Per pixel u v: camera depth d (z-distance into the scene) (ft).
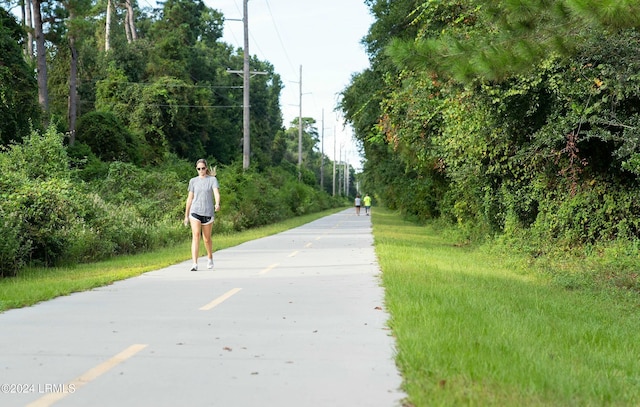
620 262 41.75
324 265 45.29
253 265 45.42
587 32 31.89
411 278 36.09
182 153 195.31
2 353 19.13
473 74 31.24
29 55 167.73
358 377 16.75
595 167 46.73
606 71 37.04
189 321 24.26
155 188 86.33
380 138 79.71
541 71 40.98
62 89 171.63
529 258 50.03
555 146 45.83
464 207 74.28
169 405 14.49
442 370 16.63
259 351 19.52
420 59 31.60
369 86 102.68
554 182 49.78
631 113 40.88
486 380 15.89
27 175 61.46
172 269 42.91
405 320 23.21
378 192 188.03
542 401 14.53
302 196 191.93
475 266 47.80
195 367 17.66
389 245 63.82
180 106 186.80
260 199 117.19
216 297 30.27
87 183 82.43
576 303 32.55
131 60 194.39
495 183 60.08
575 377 16.90
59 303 28.45
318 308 27.22
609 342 22.53
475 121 51.03
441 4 55.21
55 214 46.52
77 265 47.01
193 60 237.04
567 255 48.08
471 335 20.86
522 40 29.76
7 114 95.76
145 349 19.70
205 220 42.45
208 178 42.93
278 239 76.64
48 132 67.82
